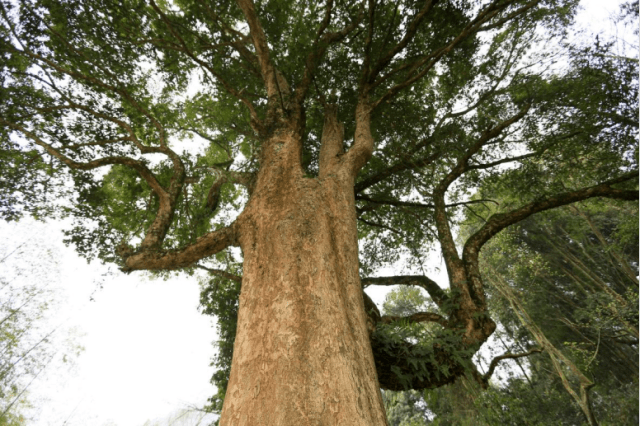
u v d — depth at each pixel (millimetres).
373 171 9609
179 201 9008
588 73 6688
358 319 3088
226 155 9961
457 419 5543
